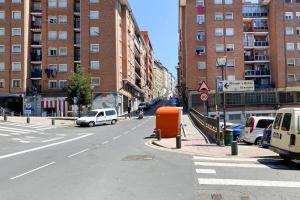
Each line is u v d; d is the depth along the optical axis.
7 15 67.19
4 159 16.14
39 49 69.75
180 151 17.92
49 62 67.81
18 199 8.62
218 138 20.34
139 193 9.07
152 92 159.12
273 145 14.62
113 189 9.53
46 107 66.56
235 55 71.31
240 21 71.62
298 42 72.12
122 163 14.15
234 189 9.55
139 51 103.44
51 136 29.92
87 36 67.69
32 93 66.81
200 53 71.38
